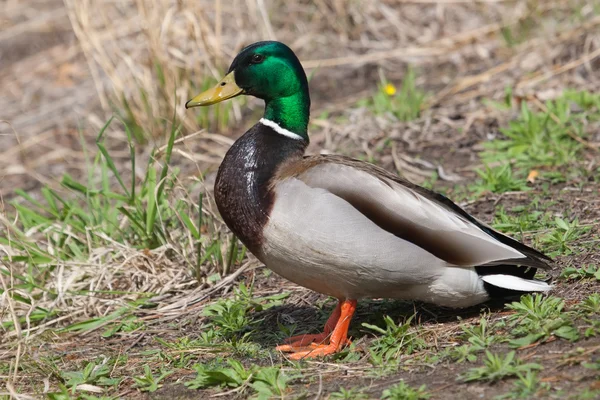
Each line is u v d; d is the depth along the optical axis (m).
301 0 18.67
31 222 11.45
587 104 12.96
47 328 9.34
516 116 13.24
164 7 14.95
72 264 10.01
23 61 19.16
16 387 7.99
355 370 7.31
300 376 7.21
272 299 9.29
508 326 7.40
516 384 6.34
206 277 10.08
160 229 10.45
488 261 7.30
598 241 9.04
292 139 8.24
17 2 21.61
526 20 16.70
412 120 13.80
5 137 16.08
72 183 10.96
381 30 18.03
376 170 7.80
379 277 7.46
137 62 16.19
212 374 7.32
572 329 6.94
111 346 8.84
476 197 10.91
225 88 8.46
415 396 6.38
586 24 15.43
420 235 7.32
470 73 15.54
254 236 7.73
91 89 17.33
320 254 7.40
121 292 9.68
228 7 17.66
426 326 7.85
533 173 11.30
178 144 14.50
